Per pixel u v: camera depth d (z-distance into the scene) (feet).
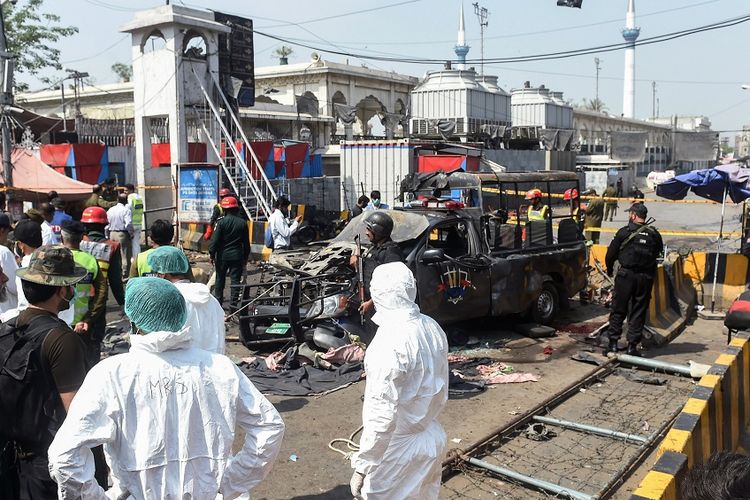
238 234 32.14
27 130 76.13
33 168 53.88
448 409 20.61
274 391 21.89
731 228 81.76
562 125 163.22
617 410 20.35
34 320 9.87
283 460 16.90
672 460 10.69
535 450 17.40
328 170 108.78
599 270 38.88
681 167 225.97
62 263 10.13
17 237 18.51
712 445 14.52
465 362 25.46
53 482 9.68
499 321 31.63
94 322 19.34
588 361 25.72
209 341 13.17
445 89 119.65
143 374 7.82
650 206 126.52
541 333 29.43
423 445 10.79
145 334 8.12
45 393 9.59
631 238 25.59
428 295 25.63
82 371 9.78
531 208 33.81
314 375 23.26
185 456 7.80
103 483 10.33
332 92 121.90
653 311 31.09
